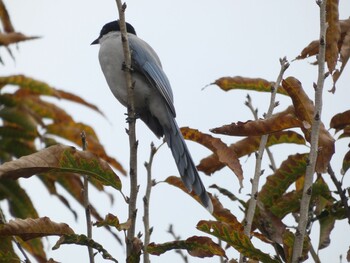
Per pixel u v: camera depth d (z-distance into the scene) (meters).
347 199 9.32
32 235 7.95
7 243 10.71
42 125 13.04
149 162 8.85
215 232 8.23
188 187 9.59
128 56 10.02
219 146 9.34
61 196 12.49
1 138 12.94
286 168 9.86
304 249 8.20
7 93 13.03
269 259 8.17
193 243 8.27
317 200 9.97
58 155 8.27
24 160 8.12
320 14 8.20
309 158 7.97
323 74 8.09
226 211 9.42
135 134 9.24
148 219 8.45
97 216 12.41
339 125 9.49
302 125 8.48
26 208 12.44
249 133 8.59
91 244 8.09
